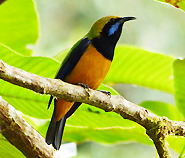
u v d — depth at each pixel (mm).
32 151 7309
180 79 9648
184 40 19266
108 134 11016
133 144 16578
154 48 19141
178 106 9805
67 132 11203
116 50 10273
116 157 16266
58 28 18578
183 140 10812
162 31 19297
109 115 9625
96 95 7664
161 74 10500
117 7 19547
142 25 19484
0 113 6941
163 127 8289
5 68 6176
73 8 19234
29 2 11000
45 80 6734
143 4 19406
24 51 11453
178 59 9625
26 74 6461
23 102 9109
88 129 11117
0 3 5715
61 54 11180
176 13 19422
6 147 8102
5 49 8578
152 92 14461
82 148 15742
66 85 7148
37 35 11414
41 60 8883
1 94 8898
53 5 18938
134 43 19297
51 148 7570
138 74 10414
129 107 8062
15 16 11031
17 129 7121
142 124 8227
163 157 8438
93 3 19516
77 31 18938
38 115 9484
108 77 10680
